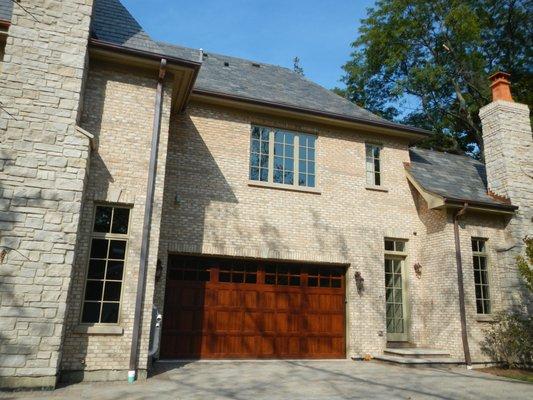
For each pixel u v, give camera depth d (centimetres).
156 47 1014
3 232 773
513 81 2567
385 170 1402
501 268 1331
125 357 855
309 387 818
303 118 1315
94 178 907
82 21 908
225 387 797
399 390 818
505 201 1372
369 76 2886
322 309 1248
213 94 1193
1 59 898
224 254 1150
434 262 1326
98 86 954
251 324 1165
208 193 1173
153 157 946
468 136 2783
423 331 1319
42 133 830
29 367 746
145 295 888
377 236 1332
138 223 916
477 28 2439
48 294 776
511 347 1188
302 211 1262
